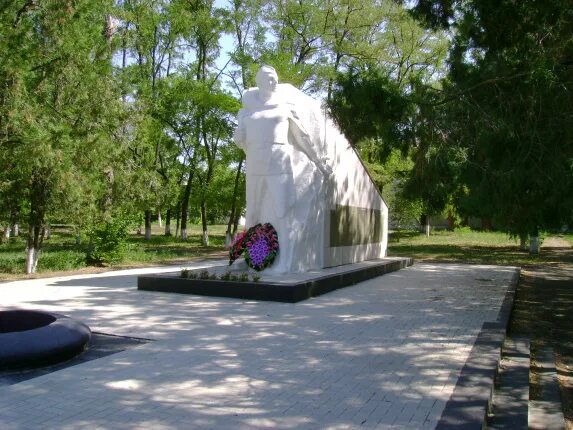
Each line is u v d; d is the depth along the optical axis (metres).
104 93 15.22
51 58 14.39
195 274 10.29
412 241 31.09
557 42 7.81
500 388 5.23
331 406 4.36
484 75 7.85
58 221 15.37
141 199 19.88
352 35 26.98
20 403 4.34
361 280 12.55
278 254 11.06
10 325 6.09
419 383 4.95
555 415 4.73
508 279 13.48
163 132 27.00
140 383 4.88
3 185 13.21
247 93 11.38
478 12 8.14
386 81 7.96
